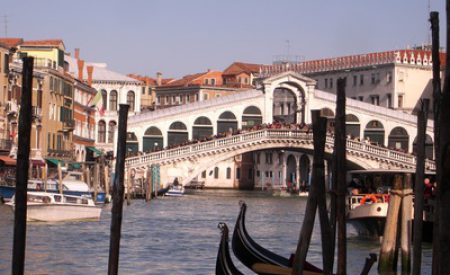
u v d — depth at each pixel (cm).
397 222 2847
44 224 4412
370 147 8031
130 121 8544
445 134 1240
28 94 1764
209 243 3856
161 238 4025
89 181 6712
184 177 7812
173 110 8619
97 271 2936
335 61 11250
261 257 2322
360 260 3212
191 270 3028
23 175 1755
